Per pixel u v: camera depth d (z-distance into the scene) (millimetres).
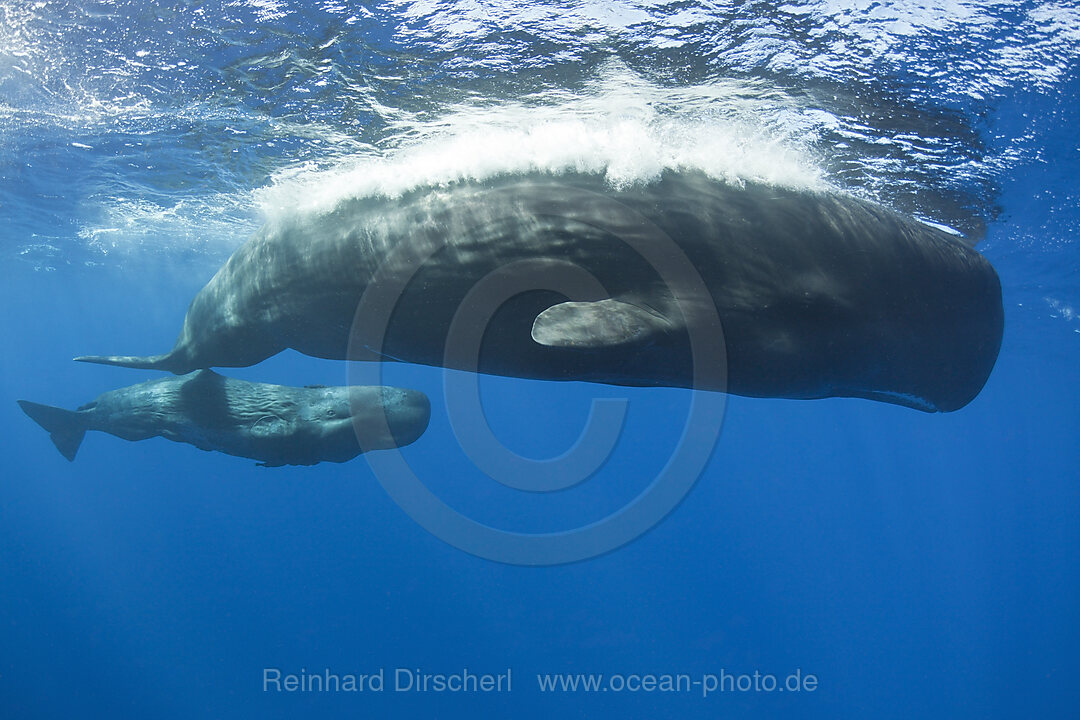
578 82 8359
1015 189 10359
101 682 30547
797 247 5262
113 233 22531
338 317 6445
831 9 6934
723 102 8414
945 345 5672
